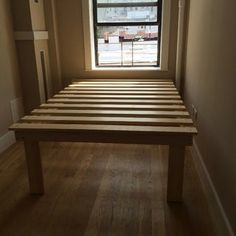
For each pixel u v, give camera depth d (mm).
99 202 1779
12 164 2344
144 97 2447
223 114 1592
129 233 1505
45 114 2008
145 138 1645
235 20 1410
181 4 2988
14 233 1521
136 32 3359
